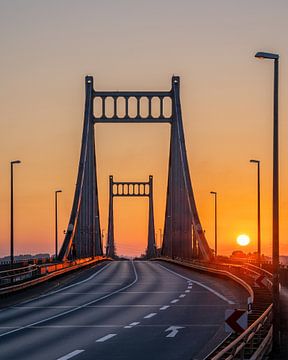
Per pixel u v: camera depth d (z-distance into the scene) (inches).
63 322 1771.7
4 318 1877.5
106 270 4975.4
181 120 6343.5
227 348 840.3
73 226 5191.9
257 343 1136.8
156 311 2039.9
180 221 6117.1
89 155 6456.7
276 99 1471.5
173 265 6043.3
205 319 1803.6
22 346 1337.4
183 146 6043.3
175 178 6348.4
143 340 1406.3
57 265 3708.2
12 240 3277.6
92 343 1370.6
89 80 6545.3
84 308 2156.7
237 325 1030.4
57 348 1304.1
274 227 1395.2
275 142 1449.3
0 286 2450.8
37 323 1752.0
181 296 2591.0
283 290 2743.6
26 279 2876.5
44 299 2502.5
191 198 5477.4
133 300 2434.8
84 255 6023.6
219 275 3786.9
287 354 1202.0
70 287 3142.2
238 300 2389.3
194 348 1285.7
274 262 1342.3
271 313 1416.1
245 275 3038.9
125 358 1170.0
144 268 5359.3
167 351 1250.0
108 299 2487.7
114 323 1738.4
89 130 6437.0
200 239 4990.2
